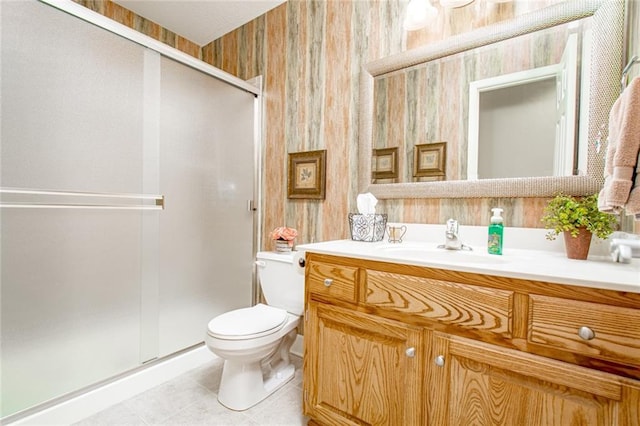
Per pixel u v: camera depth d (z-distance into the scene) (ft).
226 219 6.90
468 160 4.68
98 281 4.87
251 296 7.54
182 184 6.05
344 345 3.84
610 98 3.67
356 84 5.78
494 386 2.84
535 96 4.20
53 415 4.29
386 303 3.47
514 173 4.33
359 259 3.71
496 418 2.83
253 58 7.42
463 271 3.00
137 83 5.32
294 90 6.69
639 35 3.29
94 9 6.52
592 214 3.43
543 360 2.61
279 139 7.00
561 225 3.57
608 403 2.37
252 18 7.37
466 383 2.97
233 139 6.98
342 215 5.98
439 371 3.12
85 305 4.73
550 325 2.58
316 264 4.14
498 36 4.41
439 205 4.94
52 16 4.31
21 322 4.11
